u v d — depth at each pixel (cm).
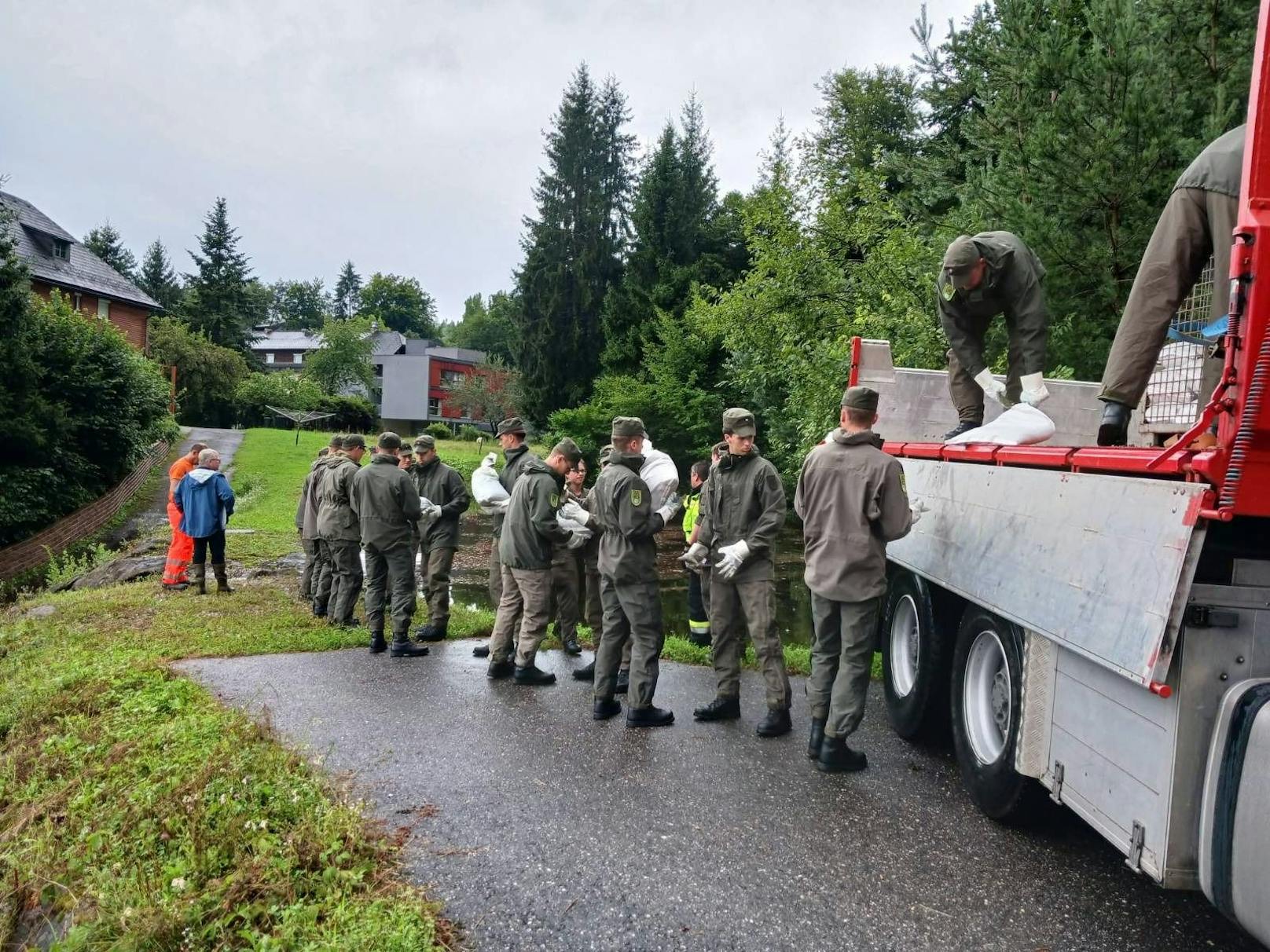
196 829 356
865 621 459
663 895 340
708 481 576
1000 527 374
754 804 428
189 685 608
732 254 3300
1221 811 242
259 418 5762
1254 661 254
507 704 604
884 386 676
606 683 570
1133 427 481
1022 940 309
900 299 1250
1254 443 244
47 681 608
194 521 1028
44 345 2264
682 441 2666
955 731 432
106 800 399
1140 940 309
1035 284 498
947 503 445
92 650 743
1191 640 252
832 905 332
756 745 521
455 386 6538
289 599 1016
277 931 294
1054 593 316
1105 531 288
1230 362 245
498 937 310
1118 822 282
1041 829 398
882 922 320
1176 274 326
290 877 328
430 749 506
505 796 436
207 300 7156
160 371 3550
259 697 608
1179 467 255
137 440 2592
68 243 4284
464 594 1397
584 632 871
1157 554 257
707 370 2689
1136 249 686
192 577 1053
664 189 3192
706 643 835
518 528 643
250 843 350
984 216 803
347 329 7531
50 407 2122
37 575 1722
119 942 283
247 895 316
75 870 333
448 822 405
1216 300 313
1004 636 378
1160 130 664
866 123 2612
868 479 454
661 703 616
